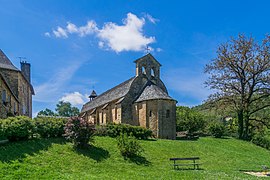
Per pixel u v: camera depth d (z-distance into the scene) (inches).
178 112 1750.7
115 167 685.3
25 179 477.7
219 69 1558.8
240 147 1252.5
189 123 1676.9
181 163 808.9
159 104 1322.6
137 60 1568.7
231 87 1555.1
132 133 1046.4
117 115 1519.4
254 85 1514.5
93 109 2006.6
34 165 568.7
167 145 1012.5
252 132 1587.1
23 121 732.7
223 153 1021.8
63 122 867.4
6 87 1041.5
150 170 685.3
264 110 1620.3
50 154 671.8
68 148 748.6
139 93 1521.9
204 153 978.7
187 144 1083.3
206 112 1829.5
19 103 1327.5
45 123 826.2
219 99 1568.7
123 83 1796.3
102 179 527.5
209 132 1536.7
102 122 1792.6
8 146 644.7
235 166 822.5
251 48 1493.6
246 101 1533.0
